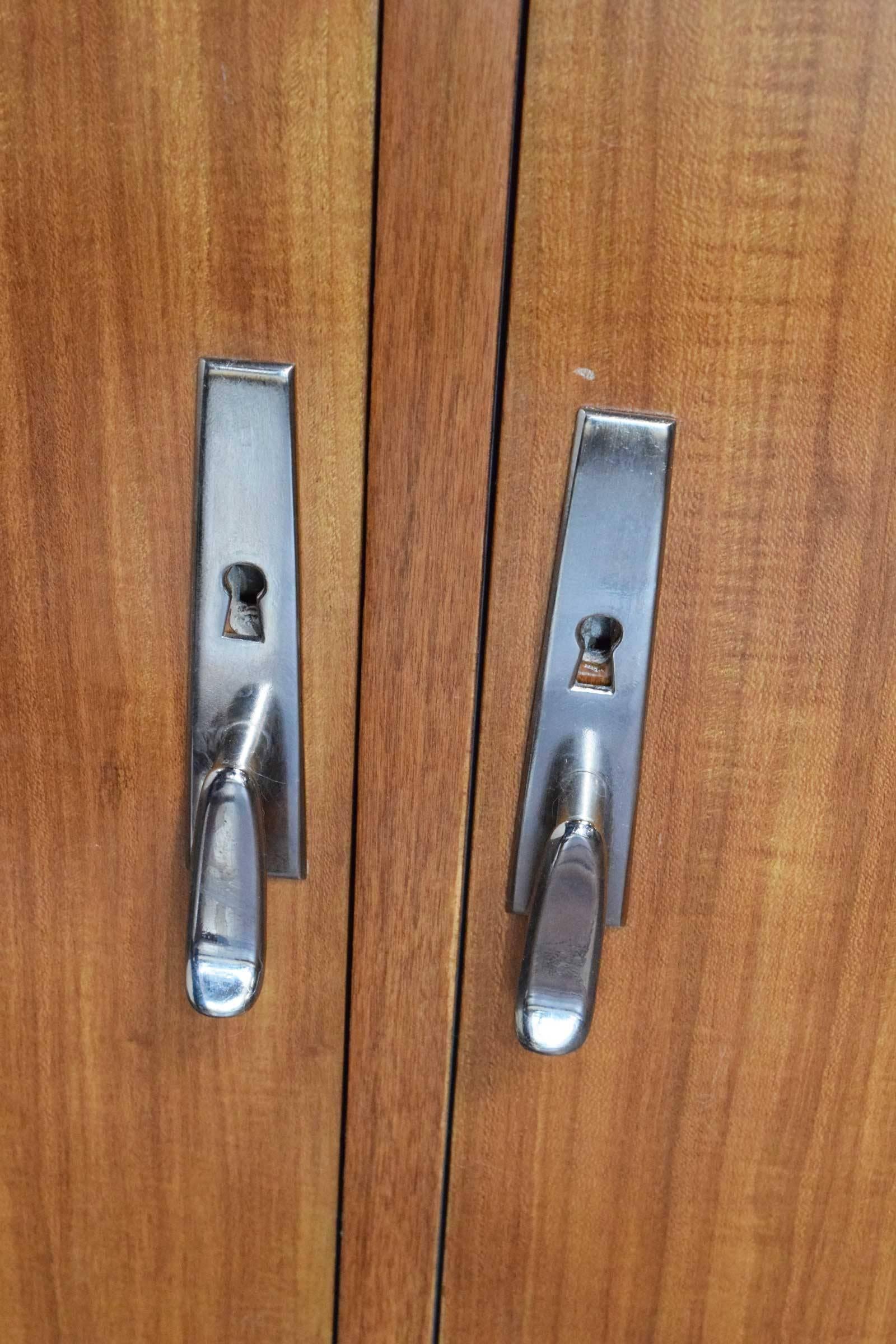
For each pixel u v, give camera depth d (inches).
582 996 14.5
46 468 14.9
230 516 14.7
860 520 14.2
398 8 12.7
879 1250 17.9
